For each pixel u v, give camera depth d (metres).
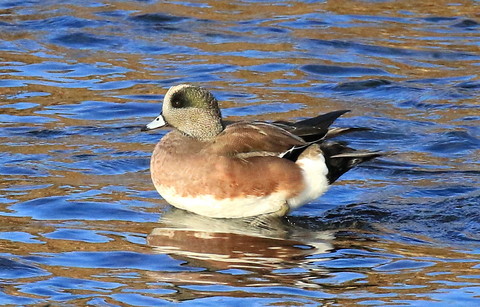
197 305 9.08
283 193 11.52
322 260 10.28
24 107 15.73
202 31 19.62
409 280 9.73
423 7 21.25
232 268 10.02
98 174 13.08
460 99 16.50
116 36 19.17
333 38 19.33
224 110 15.78
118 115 15.63
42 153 13.79
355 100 16.50
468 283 9.66
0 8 20.42
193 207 11.55
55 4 20.78
